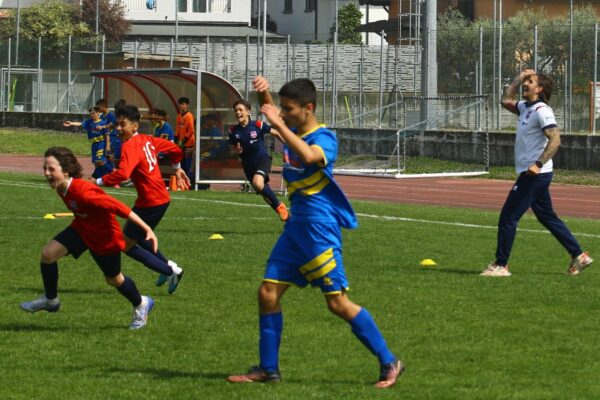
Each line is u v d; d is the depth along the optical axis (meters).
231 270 23.19
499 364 14.73
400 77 84.88
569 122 63.62
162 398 12.93
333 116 75.56
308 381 13.74
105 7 130.62
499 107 68.00
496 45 69.19
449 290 20.78
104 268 16.55
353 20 143.00
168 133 46.47
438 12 120.50
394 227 32.34
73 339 16.25
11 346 15.77
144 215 20.39
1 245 26.86
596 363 14.80
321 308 18.64
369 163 70.25
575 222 35.94
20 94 96.50
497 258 22.80
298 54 87.94
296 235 13.12
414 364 14.70
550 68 65.75
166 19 140.12
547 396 13.03
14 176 53.88
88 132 47.50
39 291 20.34
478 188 54.34
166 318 17.86
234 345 15.88
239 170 48.84
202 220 33.72
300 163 13.05
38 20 125.94
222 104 48.47
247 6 143.38
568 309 18.84
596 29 62.44
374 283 21.56
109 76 50.09
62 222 32.28
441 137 68.62
